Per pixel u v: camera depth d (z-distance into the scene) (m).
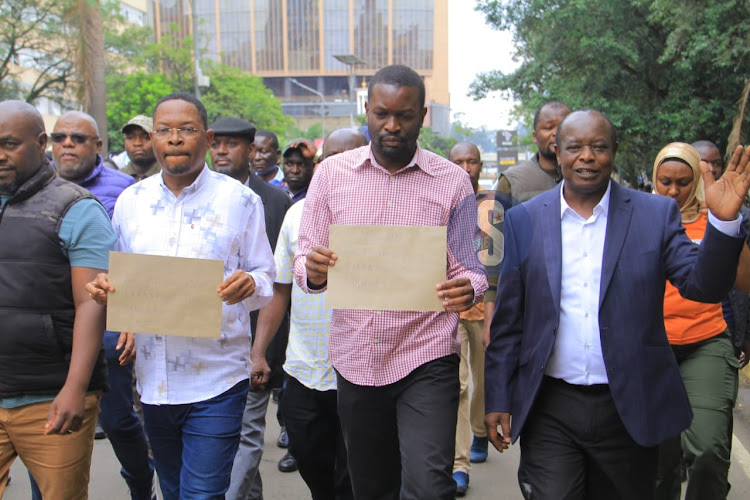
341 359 3.32
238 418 3.44
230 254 3.44
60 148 5.07
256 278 3.44
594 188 3.10
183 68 40.62
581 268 3.13
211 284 3.17
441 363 3.21
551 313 3.11
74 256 3.23
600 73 13.92
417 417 3.14
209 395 3.35
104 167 5.35
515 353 3.28
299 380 3.97
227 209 3.44
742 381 7.89
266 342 4.17
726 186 2.71
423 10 118.25
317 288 3.24
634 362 3.02
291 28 120.31
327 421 4.01
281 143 55.91
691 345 3.94
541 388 3.18
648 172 16.19
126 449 4.40
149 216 3.41
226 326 3.39
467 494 5.03
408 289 3.07
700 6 11.37
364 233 3.07
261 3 119.94
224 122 5.27
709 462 3.71
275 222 5.23
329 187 3.34
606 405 3.08
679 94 12.94
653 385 3.05
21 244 3.17
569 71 14.87
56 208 3.21
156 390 3.35
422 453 3.06
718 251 2.72
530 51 15.71
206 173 3.49
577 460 3.15
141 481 4.48
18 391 3.19
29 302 3.17
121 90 38.50
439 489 3.02
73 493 3.31
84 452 3.32
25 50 28.59
